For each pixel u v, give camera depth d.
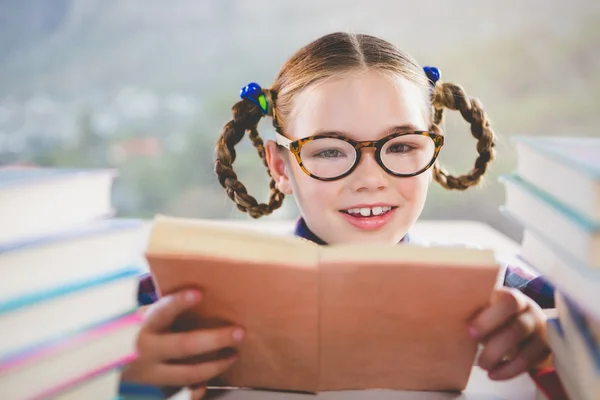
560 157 0.44
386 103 0.77
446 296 0.49
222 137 0.90
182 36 1.85
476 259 0.47
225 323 0.52
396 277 0.47
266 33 1.83
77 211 0.46
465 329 0.51
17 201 0.41
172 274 0.50
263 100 0.89
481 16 1.74
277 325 0.51
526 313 0.56
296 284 0.48
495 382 0.58
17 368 0.38
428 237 1.30
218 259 0.48
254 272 0.48
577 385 0.45
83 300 0.44
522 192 0.52
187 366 0.52
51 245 0.42
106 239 0.46
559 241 0.45
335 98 0.77
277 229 1.35
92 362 0.44
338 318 0.50
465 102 0.91
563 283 0.46
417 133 0.77
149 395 0.51
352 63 0.80
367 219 0.79
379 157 0.76
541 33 1.73
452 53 1.75
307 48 0.89
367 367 0.54
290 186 0.87
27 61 1.84
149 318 0.51
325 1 1.80
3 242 0.40
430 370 0.54
